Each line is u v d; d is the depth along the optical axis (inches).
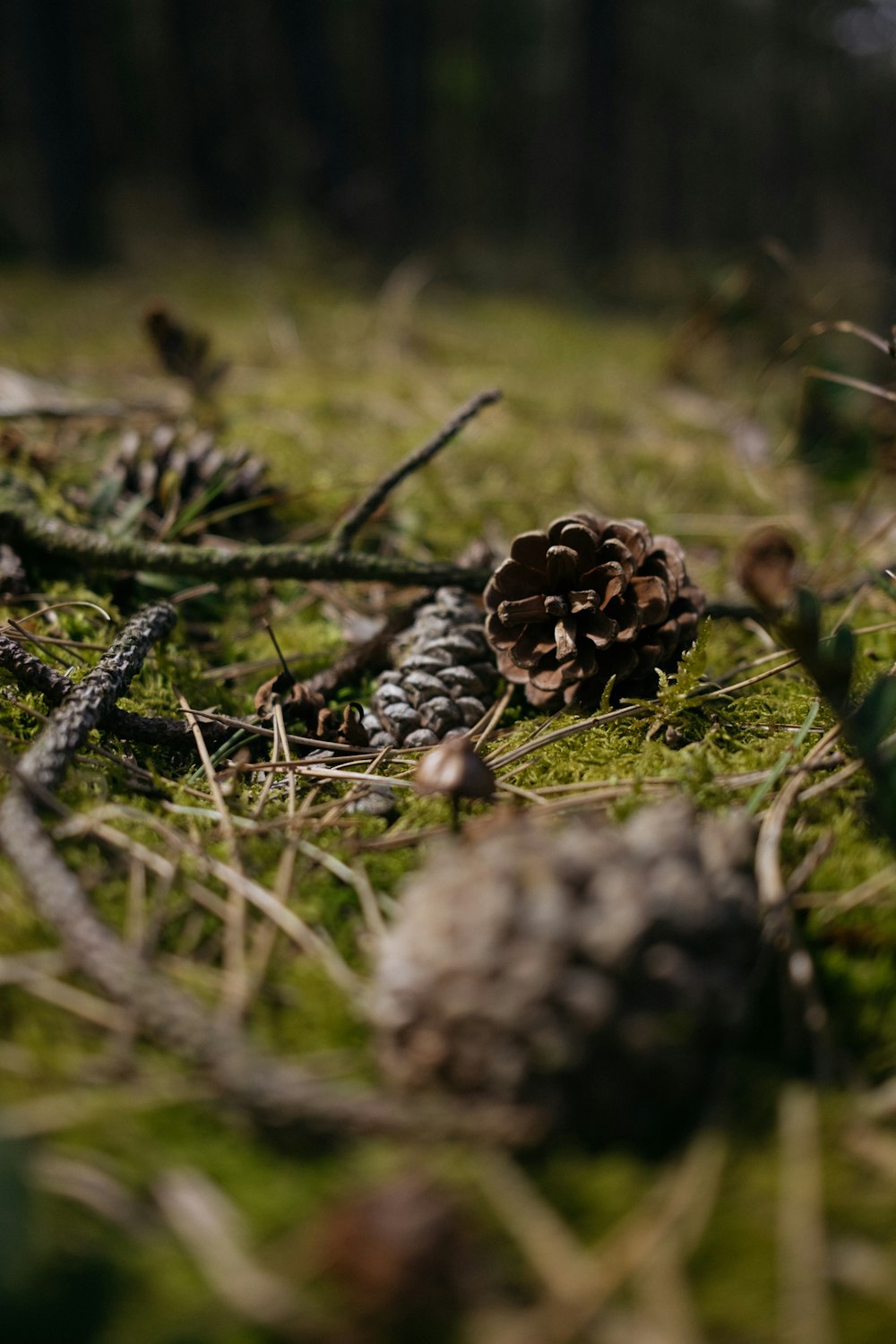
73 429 20.5
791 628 12.5
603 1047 11.1
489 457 22.1
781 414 25.7
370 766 14.2
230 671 15.8
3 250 51.6
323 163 55.6
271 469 19.5
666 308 51.9
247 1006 11.8
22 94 54.6
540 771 14.2
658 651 14.8
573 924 11.1
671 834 11.6
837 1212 11.0
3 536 16.5
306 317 37.4
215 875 12.7
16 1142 10.9
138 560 16.1
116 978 11.5
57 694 14.2
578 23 64.7
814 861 12.7
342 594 17.2
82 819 12.8
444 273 52.9
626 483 21.6
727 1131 11.3
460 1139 11.1
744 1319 10.3
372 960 12.1
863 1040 11.9
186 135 61.4
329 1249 9.9
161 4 61.2
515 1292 10.4
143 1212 10.9
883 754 12.9
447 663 15.2
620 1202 11.0
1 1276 9.9
